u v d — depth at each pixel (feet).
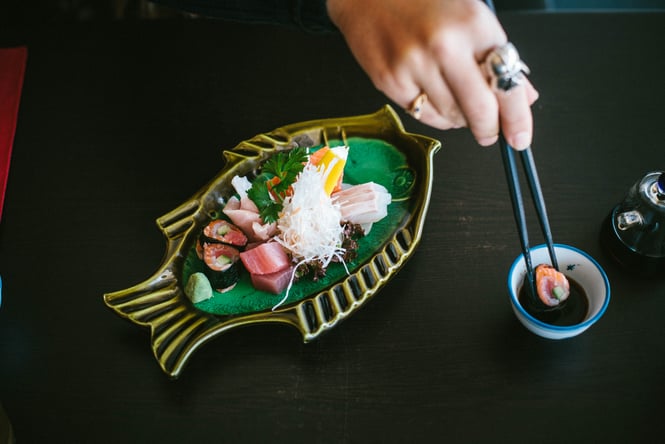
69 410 1.82
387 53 1.47
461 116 1.54
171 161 2.25
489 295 1.91
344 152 2.03
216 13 2.10
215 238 1.96
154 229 2.11
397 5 1.44
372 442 1.72
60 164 2.28
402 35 1.43
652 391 1.73
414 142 2.07
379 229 1.99
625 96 2.26
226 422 1.77
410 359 1.83
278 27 2.52
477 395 1.76
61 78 2.48
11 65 2.50
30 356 1.91
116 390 1.84
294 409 1.78
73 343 1.92
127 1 3.09
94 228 2.13
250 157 2.11
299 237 1.92
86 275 2.04
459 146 2.18
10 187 2.25
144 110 2.38
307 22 1.94
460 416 1.74
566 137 2.19
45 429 1.79
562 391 1.75
